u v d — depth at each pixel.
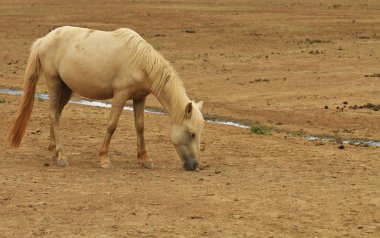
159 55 13.23
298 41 36.38
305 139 17.50
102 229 9.66
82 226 9.79
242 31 39.31
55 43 13.70
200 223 9.95
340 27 40.75
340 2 55.75
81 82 13.47
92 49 13.35
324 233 9.55
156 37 37.66
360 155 15.29
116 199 11.15
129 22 43.03
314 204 10.98
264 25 41.47
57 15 46.56
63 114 20.39
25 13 47.56
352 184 12.36
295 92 24.64
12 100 23.47
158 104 22.94
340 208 10.76
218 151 15.61
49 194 11.48
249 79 27.17
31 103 13.96
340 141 17.36
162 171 13.41
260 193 11.62
